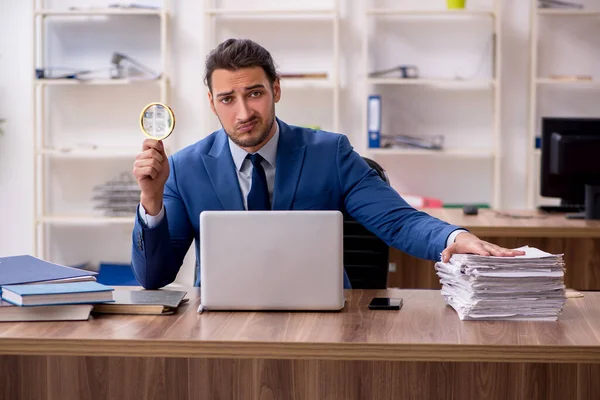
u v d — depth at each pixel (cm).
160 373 179
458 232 207
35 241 501
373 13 488
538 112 511
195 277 247
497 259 188
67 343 172
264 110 216
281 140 234
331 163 236
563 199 410
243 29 511
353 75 510
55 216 507
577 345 165
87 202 521
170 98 512
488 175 512
